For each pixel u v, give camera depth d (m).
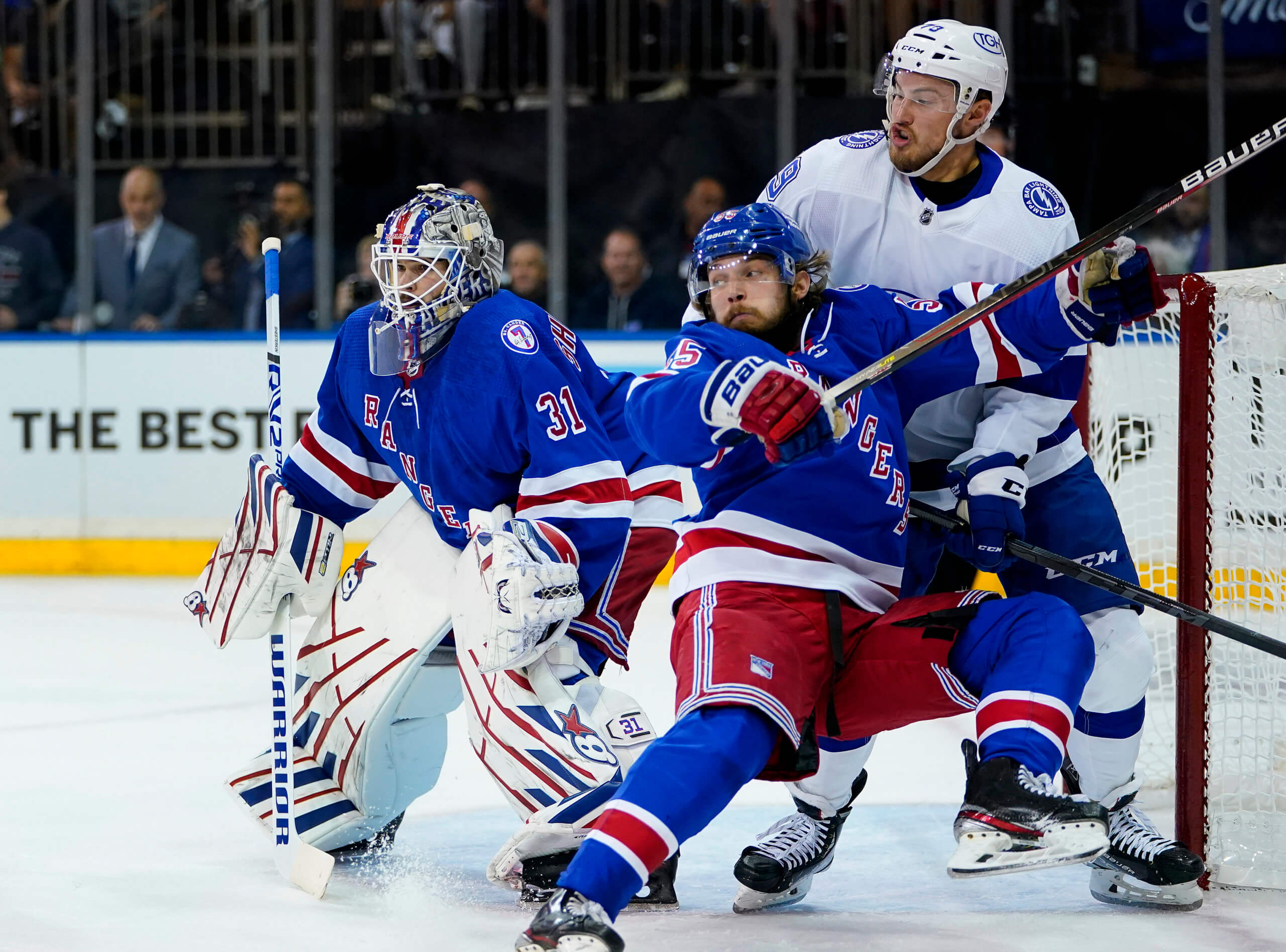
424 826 10.98
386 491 10.16
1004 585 9.65
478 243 9.05
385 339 9.07
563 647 9.16
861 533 8.09
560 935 6.68
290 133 28.64
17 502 27.50
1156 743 13.75
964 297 8.61
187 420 27.16
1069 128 28.05
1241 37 27.48
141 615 22.38
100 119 28.62
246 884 9.25
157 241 28.61
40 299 28.91
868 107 27.89
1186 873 8.68
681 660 7.70
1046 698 7.19
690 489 9.92
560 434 8.91
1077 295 8.05
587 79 28.52
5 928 8.23
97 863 9.77
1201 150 27.95
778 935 8.19
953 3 27.55
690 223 28.42
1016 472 8.75
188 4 28.28
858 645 7.95
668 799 6.96
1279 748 12.58
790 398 7.11
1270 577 11.48
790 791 9.12
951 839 10.63
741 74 28.23
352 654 9.39
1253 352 10.41
